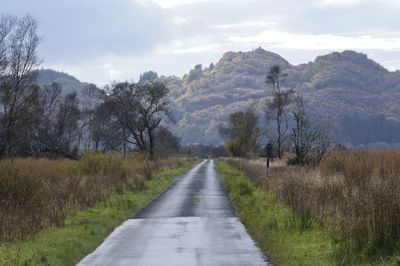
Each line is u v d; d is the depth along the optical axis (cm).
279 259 1201
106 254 1317
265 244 1399
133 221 1936
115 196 2467
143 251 1348
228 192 3222
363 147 3109
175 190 3381
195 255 1284
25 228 1456
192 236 1579
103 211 1988
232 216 2070
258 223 1697
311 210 1567
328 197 1700
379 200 1194
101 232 1623
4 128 4759
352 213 1243
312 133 4412
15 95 4634
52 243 1337
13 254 1191
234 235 1591
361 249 1076
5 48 4619
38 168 2833
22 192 1797
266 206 1969
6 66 4628
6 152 4828
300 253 1187
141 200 2602
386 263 984
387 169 2208
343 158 2886
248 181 3369
